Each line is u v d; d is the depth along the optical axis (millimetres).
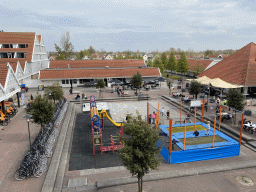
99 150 16203
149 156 9211
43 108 16531
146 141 9141
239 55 38500
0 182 11500
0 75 23328
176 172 12781
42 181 11703
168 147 14953
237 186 11641
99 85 35125
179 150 14656
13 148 15805
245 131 19203
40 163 12781
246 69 34219
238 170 13406
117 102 33844
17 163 13586
